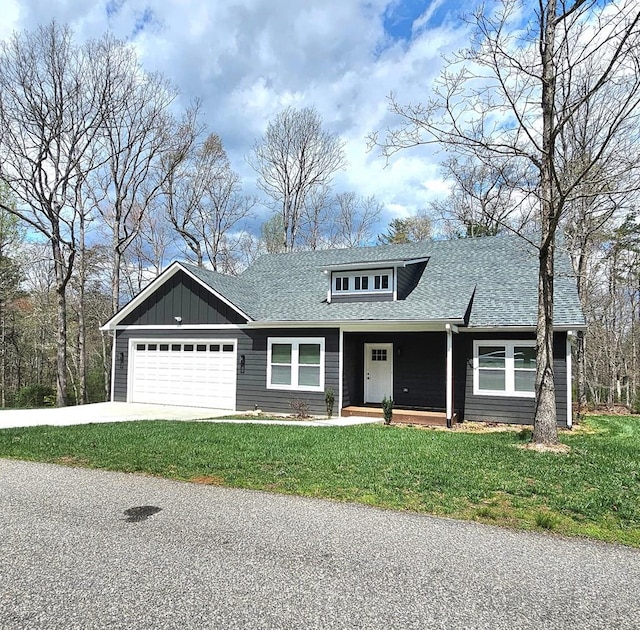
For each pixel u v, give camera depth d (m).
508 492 5.56
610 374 22.78
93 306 28.59
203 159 28.69
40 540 4.09
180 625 2.81
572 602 3.12
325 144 30.03
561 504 5.12
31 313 27.52
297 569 3.56
